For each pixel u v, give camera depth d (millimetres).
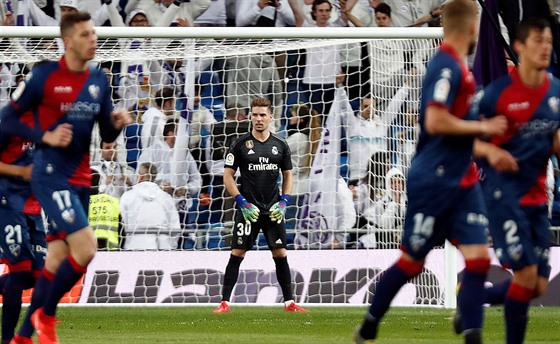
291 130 47438
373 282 41656
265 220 38094
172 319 35312
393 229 42469
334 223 45656
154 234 45219
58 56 44344
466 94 18219
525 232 19719
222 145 47750
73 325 32531
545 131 19594
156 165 46750
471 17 18266
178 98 46562
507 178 19750
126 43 44906
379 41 43656
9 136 22031
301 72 49375
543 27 19328
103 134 21234
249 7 52531
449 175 18172
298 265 42031
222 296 38875
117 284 41969
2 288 25734
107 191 46031
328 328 31234
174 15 52625
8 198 23172
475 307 18328
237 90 49094
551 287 41438
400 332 29578
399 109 43938
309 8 52344
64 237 21172
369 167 44062
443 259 40688
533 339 27641
